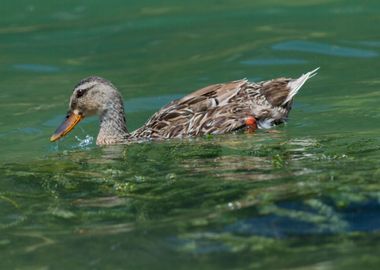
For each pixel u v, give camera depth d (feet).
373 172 41.50
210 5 93.45
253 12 88.99
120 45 81.05
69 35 85.30
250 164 45.98
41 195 44.73
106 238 38.09
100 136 58.18
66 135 59.93
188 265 34.50
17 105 65.62
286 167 44.24
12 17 93.09
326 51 74.02
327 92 63.00
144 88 67.92
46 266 36.11
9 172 49.11
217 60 73.97
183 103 58.08
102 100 58.44
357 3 88.89
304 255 34.22
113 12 93.20
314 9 88.28
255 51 75.41
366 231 35.73
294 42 76.89
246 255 34.76
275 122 56.70
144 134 57.26
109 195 43.52
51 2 98.17
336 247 34.58
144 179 45.29
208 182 43.21
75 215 41.34
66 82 70.90
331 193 38.86
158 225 38.58
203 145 52.44
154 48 79.20
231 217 38.09
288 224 36.78
